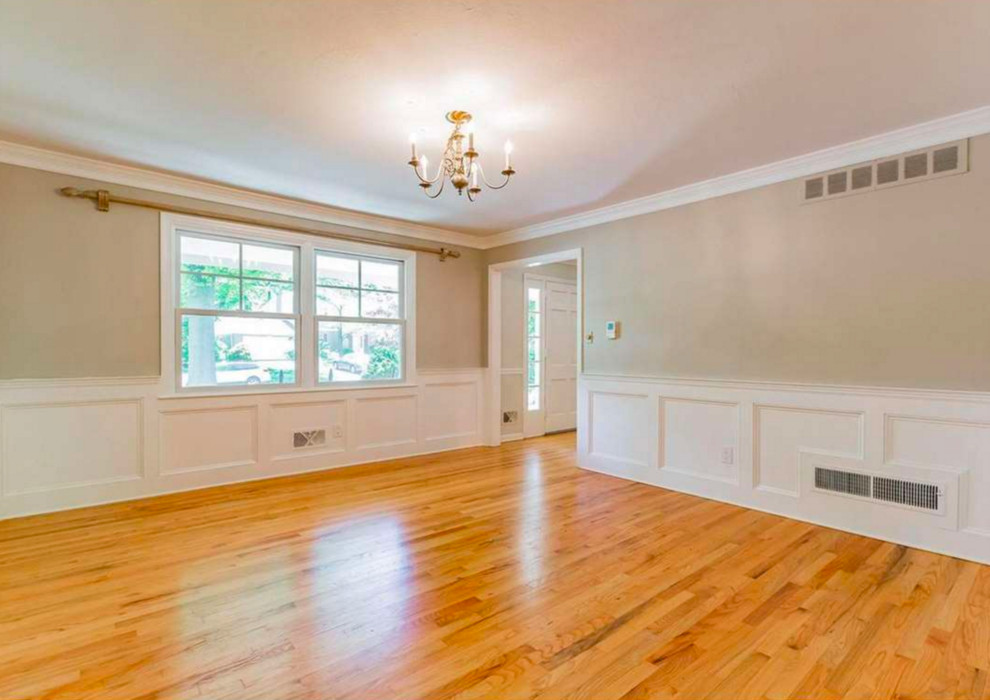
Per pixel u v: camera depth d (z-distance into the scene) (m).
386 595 2.28
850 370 3.10
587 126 2.83
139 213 3.70
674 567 2.58
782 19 1.90
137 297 3.69
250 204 4.16
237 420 4.16
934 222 2.79
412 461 4.98
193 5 1.83
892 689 1.66
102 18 1.90
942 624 2.04
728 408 3.69
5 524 3.15
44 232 3.35
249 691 1.65
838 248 3.15
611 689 1.67
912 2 1.79
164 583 2.38
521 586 2.37
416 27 1.96
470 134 2.69
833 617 2.10
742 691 1.66
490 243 5.73
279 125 2.84
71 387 3.45
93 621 2.05
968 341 2.70
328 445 4.66
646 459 4.21
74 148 3.21
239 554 2.71
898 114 2.66
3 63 2.22
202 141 3.07
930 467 2.81
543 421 6.60
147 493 3.74
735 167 3.46
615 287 4.46
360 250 4.84
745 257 3.59
